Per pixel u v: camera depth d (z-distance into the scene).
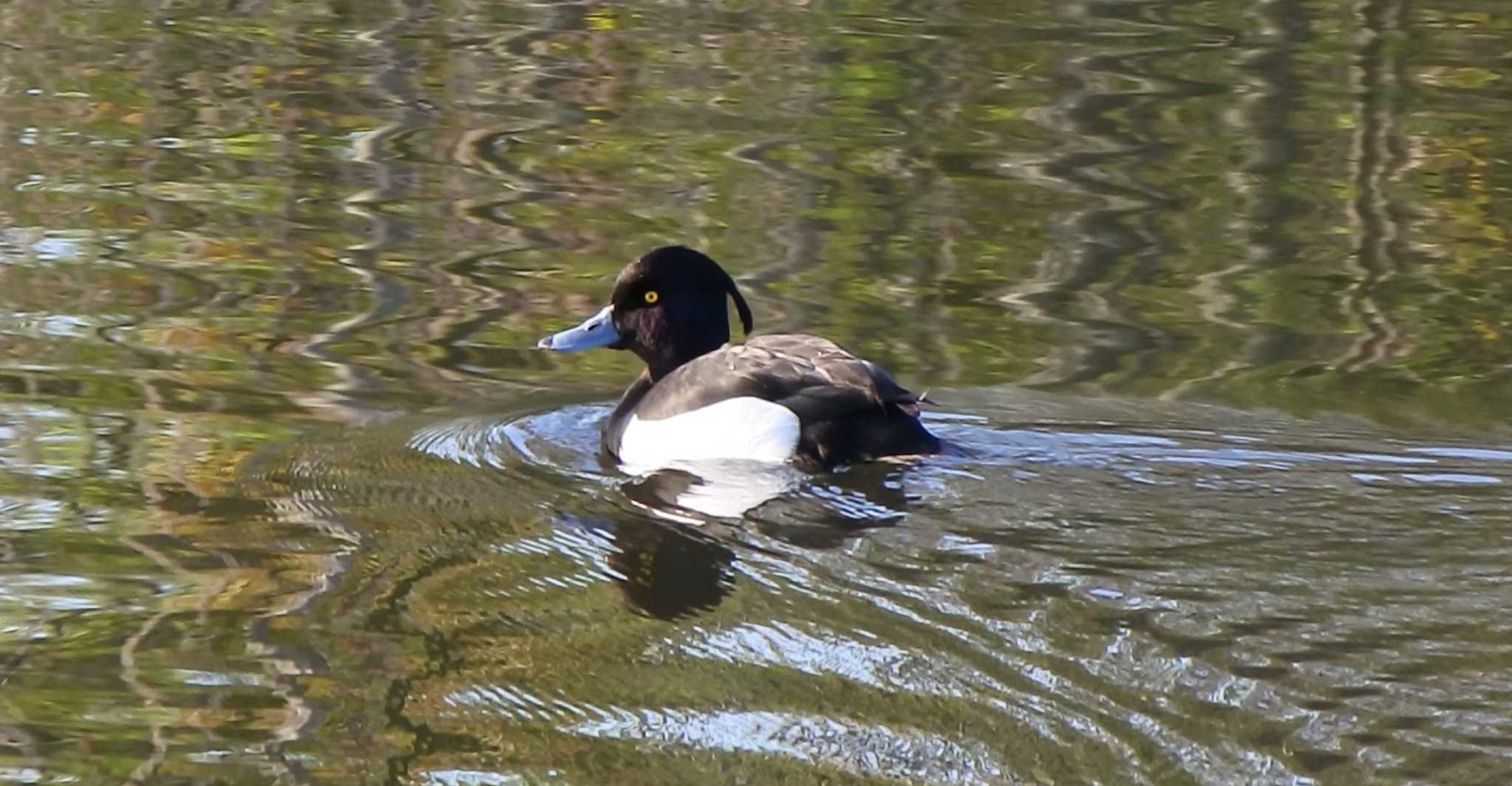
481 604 8.89
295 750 7.45
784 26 24.36
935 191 17.89
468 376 13.05
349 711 7.78
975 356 13.58
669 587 9.04
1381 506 9.98
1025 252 16.23
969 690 7.85
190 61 22.59
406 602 8.91
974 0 25.59
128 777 7.25
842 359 11.18
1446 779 7.04
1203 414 12.00
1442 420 11.94
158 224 16.64
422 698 7.89
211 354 13.28
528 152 19.02
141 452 11.25
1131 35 23.75
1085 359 13.48
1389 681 7.83
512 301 14.77
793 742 7.46
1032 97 21.12
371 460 11.16
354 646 8.42
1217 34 23.81
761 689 7.92
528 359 13.48
